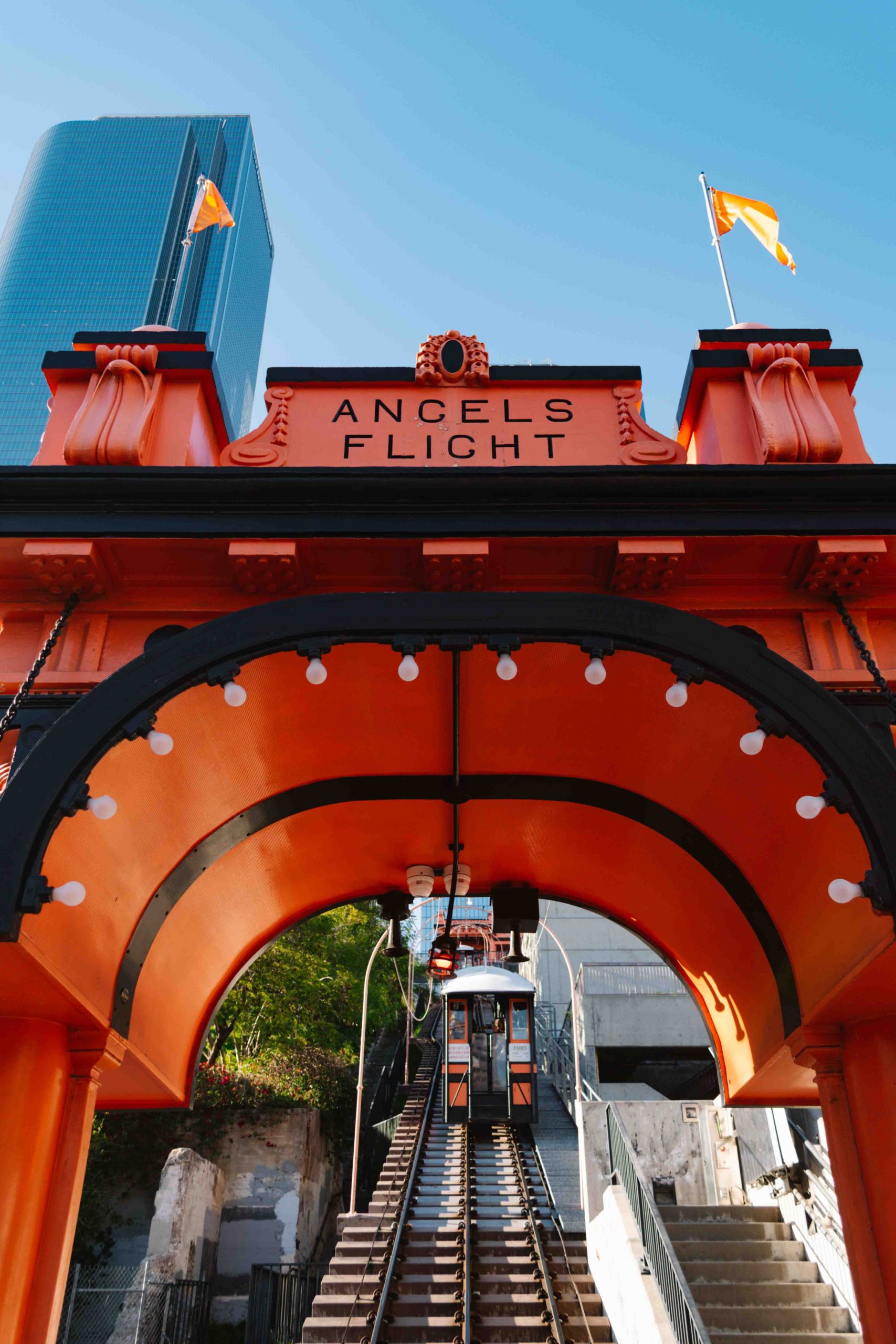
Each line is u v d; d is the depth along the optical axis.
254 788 6.94
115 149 169.75
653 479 5.75
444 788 7.38
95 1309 14.73
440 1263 12.25
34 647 5.97
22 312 148.12
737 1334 8.66
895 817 4.56
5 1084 5.45
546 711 6.43
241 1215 17.16
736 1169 13.56
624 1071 26.06
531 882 9.55
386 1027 35.66
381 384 6.93
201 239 170.00
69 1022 5.83
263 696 5.97
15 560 5.93
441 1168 18.48
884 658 5.98
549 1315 10.40
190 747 5.96
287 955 22.00
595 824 7.89
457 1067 21.14
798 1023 6.39
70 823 5.23
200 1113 18.14
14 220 163.12
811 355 6.81
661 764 6.64
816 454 6.22
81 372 6.74
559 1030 26.62
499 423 6.77
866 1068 5.76
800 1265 9.97
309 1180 18.41
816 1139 10.80
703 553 5.92
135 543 5.78
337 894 9.50
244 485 5.72
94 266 155.00
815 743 4.80
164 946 7.29
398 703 6.32
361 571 6.01
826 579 5.95
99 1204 16.55
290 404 6.82
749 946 7.39
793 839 6.01
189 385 6.74
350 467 5.88
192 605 6.02
